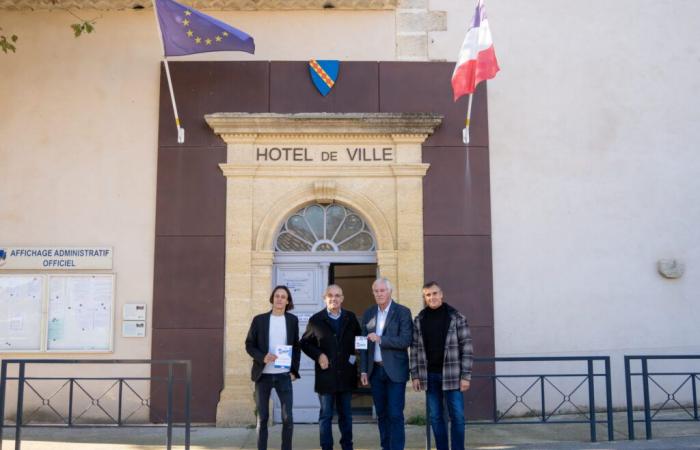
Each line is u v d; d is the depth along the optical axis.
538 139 9.09
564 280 8.88
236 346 8.52
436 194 8.88
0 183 8.82
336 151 8.90
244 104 8.99
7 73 9.03
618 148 9.14
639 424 8.12
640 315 8.89
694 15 9.43
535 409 8.70
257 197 8.83
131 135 8.95
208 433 8.01
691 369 8.91
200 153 8.88
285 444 6.37
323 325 6.61
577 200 9.02
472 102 9.07
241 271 8.64
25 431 8.13
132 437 7.82
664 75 9.30
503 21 9.32
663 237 9.02
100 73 9.06
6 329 8.59
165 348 8.55
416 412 8.48
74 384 8.53
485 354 8.65
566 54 9.29
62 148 8.91
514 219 8.92
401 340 6.43
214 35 8.43
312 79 9.06
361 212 8.88
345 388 6.52
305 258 8.94
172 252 8.71
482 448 6.99
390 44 9.26
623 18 9.39
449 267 8.76
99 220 8.79
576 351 8.77
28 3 9.08
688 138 9.21
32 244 8.74
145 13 9.21
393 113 8.81
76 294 8.66
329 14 9.30
